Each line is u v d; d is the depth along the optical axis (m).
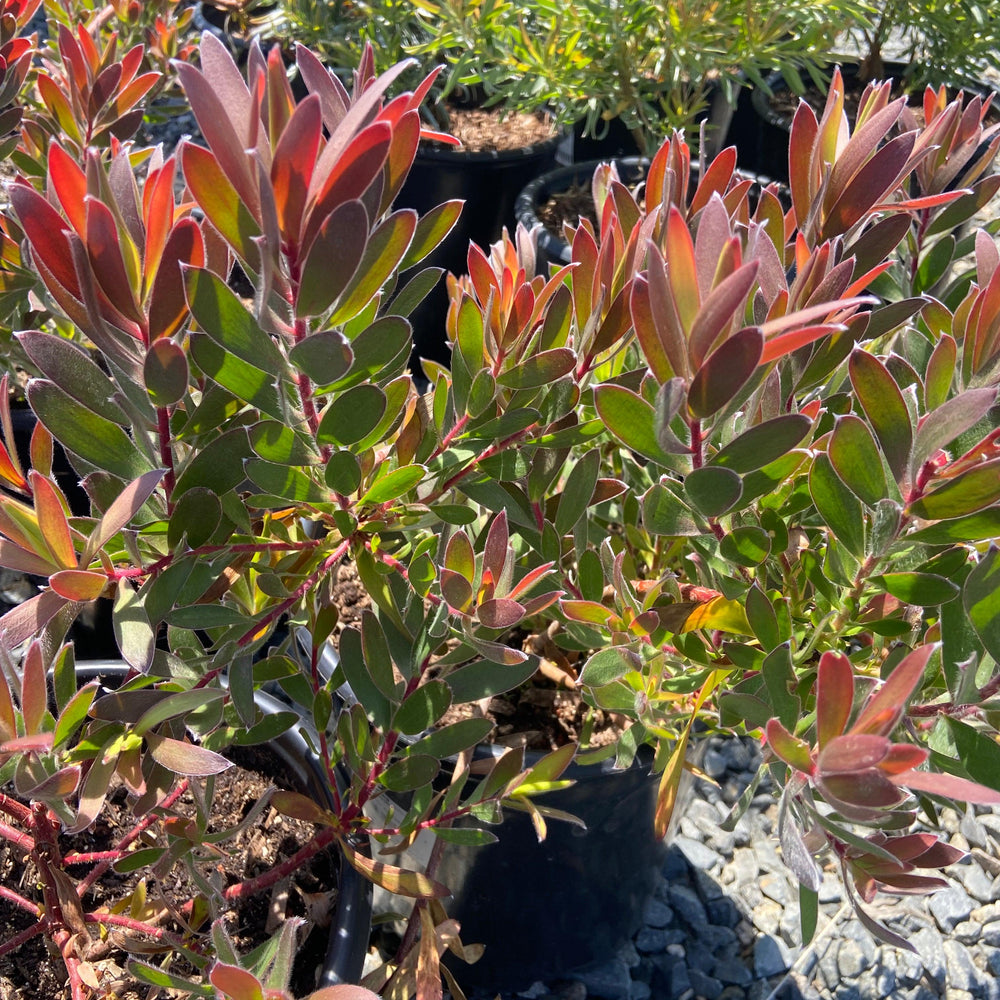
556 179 3.26
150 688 1.12
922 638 1.19
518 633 1.71
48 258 0.78
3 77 1.34
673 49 2.66
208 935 1.23
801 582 1.25
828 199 1.04
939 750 1.02
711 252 0.82
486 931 1.77
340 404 0.87
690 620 1.10
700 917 2.00
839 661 0.73
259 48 0.78
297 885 1.31
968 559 1.06
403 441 1.08
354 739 1.15
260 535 1.16
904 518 0.97
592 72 2.78
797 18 2.77
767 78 4.04
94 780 0.92
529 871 1.65
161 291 0.78
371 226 0.85
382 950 1.88
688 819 2.16
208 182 0.74
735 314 0.82
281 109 0.72
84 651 2.04
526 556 1.30
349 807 1.20
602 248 1.02
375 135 0.70
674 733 1.20
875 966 1.91
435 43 2.83
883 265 0.95
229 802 1.40
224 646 1.02
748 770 2.25
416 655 1.13
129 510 0.81
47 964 1.22
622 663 1.11
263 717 1.18
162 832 1.32
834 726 0.76
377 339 0.88
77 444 0.89
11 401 2.06
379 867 1.12
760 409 1.03
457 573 0.94
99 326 0.78
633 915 1.88
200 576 1.00
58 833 1.27
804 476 1.20
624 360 1.46
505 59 2.83
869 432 0.91
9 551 0.87
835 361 1.10
